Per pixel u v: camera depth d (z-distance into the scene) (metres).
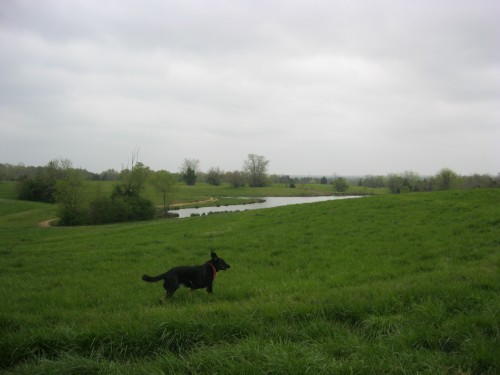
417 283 8.52
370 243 15.82
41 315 7.97
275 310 7.06
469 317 6.25
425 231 17.09
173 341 6.11
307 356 5.11
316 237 18.14
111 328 6.36
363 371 4.74
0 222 55.28
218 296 9.44
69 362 5.28
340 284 10.09
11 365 5.80
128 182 62.88
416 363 4.95
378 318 6.51
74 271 13.80
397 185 97.88
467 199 24.75
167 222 31.70
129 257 15.88
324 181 166.62
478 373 4.89
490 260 10.95
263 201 88.31
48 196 80.62
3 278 13.02
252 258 14.67
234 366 4.93
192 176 138.50
